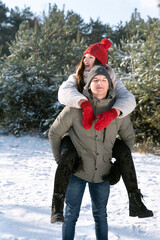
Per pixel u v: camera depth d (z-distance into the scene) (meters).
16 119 12.96
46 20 14.90
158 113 9.28
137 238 2.96
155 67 9.31
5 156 8.04
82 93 2.22
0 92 13.27
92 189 2.31
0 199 4.21
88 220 3.42
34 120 13.02
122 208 3.92
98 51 2.36
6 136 12.57
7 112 13.20
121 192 4.75
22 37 14.20
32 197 4.35
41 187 4.98
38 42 14.06
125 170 2.10
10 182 5.26
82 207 3.90
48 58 14.52
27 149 9.50
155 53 9.53
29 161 7.46
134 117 10.27
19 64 13.31
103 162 2.18
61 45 14.55
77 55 14.99
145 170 6.64
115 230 3.16
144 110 9.84
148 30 10.54
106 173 2.25
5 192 4.60
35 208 3.81
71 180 2.24
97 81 2.10
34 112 13.28
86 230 3.11
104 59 2.40
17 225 3.22
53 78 13.81
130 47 11.05
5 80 13.21
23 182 5.30
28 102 13.47
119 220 3.47
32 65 13.57
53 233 3.05
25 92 13.20
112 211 3.81
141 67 9.77
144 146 9.62
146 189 4.98
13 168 6.53
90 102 2.12
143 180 5.65
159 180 5.68
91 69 2.16
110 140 2.15
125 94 2.22
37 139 12.00
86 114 2.00
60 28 14.71
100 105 2.10
